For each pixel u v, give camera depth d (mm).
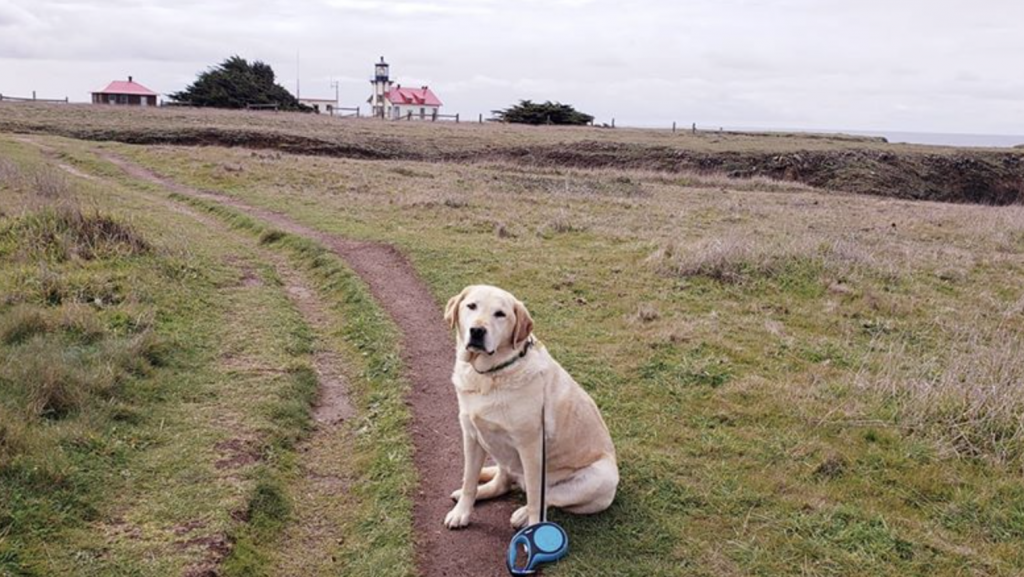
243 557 4828
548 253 13711
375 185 22125
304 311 10383
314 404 7457
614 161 39625
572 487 5137
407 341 8945
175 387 7184
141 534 4879
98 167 23188
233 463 5871
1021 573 4906
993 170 44031
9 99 61438
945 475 6109
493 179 26156
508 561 4777
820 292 11711
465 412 5062
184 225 14883
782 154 41156
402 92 90625
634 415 7117
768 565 4887
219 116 49062
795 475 6090
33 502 4902
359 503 5707
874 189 38500
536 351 5098
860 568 4898
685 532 5227
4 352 7070
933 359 8711
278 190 20078
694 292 11523
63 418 6113
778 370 8453
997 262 14859
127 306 8852
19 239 10570
